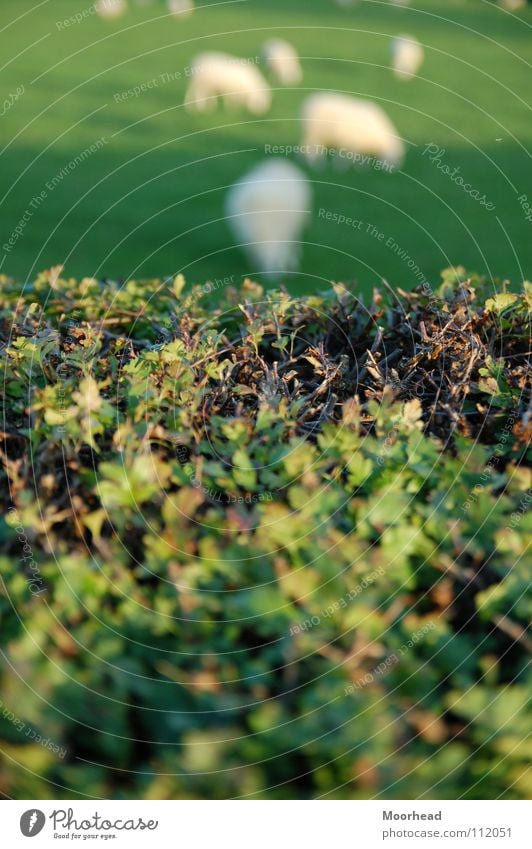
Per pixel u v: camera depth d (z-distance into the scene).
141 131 8.72
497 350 2.01
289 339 2.13
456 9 14.14
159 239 6.30
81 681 1.05
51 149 8.19
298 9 14.16
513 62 11.21
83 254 6.16
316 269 5.91
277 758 1.00
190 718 1.03
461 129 9.00
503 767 1.06
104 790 1.05
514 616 1.17
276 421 1.63
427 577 1.23
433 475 1.45
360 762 0.98
